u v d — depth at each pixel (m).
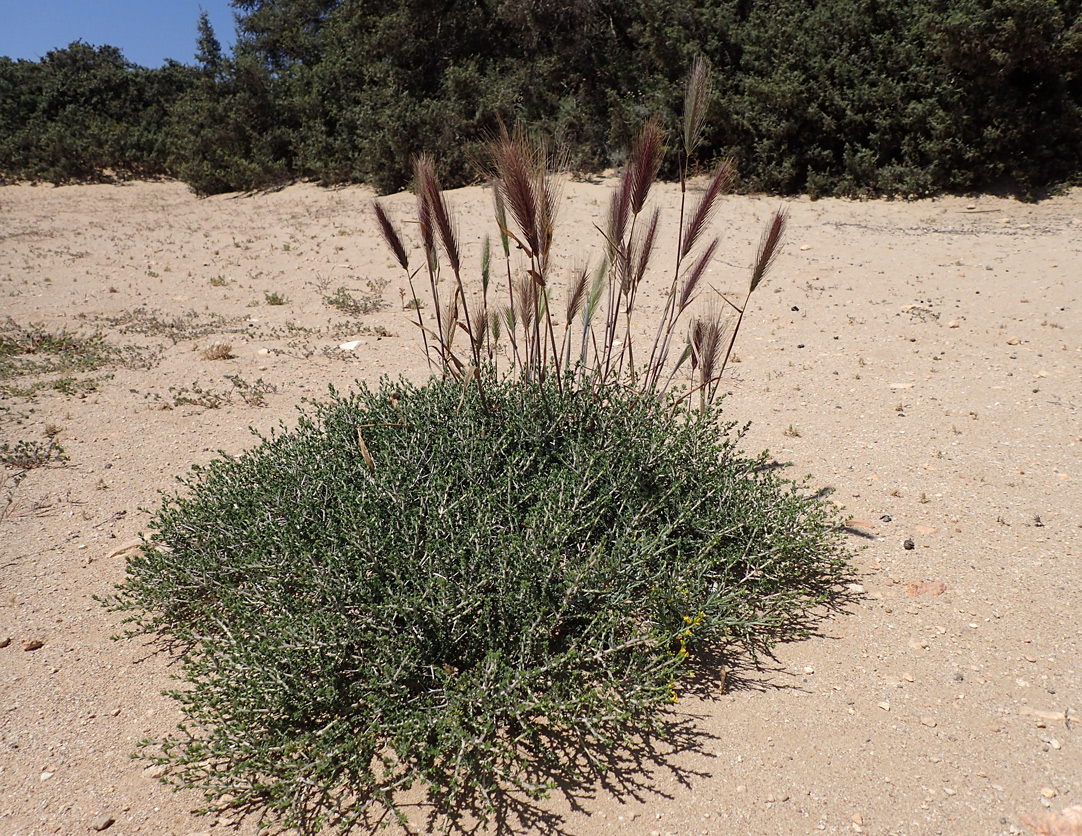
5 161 25.02
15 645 3.32
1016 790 2.41
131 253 13.34
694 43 15.66
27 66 27.59
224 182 21.55
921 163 14.21
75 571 3.88
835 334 7.46
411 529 3.06
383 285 10.14
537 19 18.27
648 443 3.56
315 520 3.16
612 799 2.45
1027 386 5.91
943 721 2.70
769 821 2.35
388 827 2.38
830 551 3.49
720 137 15.86
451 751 2.60
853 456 4.88
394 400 3.79
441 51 19.27
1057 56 12.53
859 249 11.03
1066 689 2.82
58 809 2.49
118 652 3.27
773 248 3.54
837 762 2.55
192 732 2.79
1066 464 4.61
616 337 7.55
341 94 20.16
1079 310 7.79
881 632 3.20
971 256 10.34
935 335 7.28
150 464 5.12
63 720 2.88
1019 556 3.70
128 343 8.06
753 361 6.82
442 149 17.42
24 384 6.81
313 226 15.05
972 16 12.56
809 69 14.70
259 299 9.84
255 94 21.19
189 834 2.40
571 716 2.55
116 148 24.86
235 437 5.50
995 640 3.11
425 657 2.69
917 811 2.36
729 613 3.06
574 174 16.70
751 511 3.44
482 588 2.87
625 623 2.88
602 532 3.29
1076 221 11.77
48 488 4.79
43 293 10.49
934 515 4.12
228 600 2.99
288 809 2.46
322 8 25.69
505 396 3.90
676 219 13.02
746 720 2.74
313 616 2.62
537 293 3.62
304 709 2.55
